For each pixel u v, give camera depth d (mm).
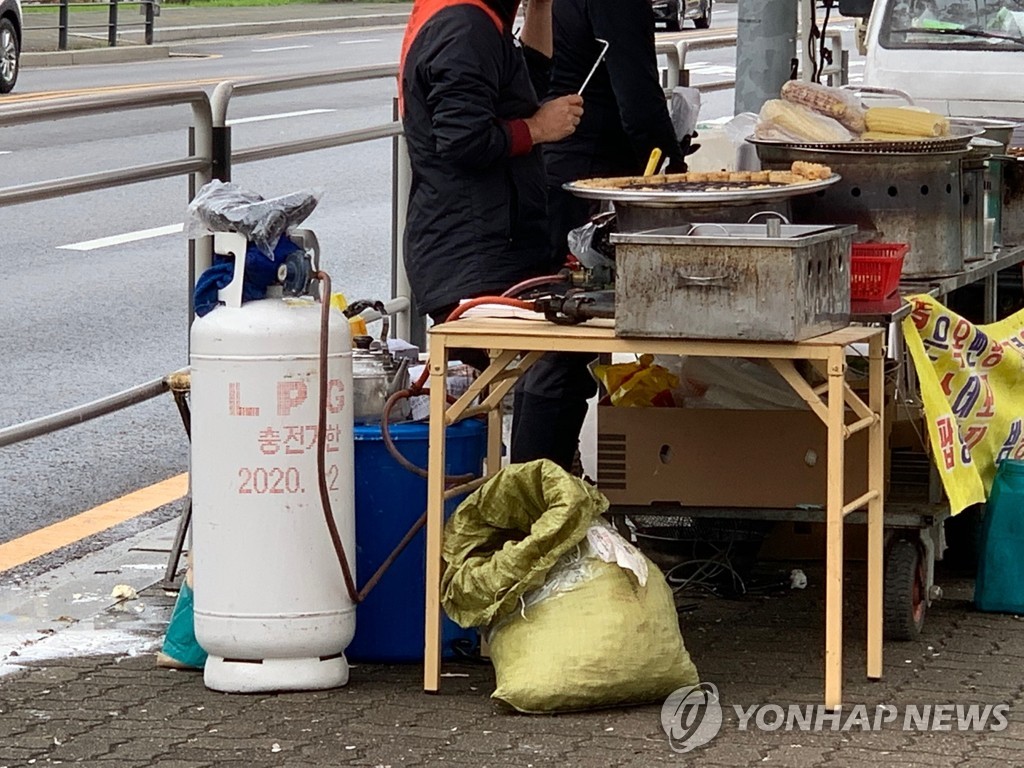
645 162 5707
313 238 4668
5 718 4301
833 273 4383
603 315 4414
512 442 5578
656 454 5160
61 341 9562
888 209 4961
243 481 4402
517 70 5105
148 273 11438
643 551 5711
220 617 4465
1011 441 5410
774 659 4820
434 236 5098
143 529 6395
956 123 5824
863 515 5090
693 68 22391
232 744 4125
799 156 5016
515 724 4281
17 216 13352
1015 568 5266
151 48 28094
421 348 7891
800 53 11438
